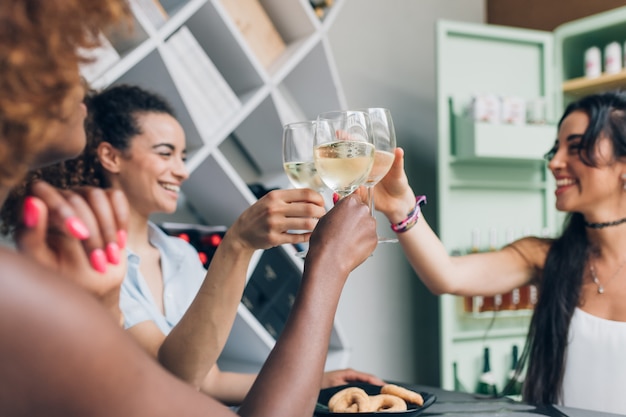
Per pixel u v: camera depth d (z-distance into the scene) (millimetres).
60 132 629
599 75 3107
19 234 620
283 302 2449
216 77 2383
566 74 3297
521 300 3020
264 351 2379
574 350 1781
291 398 692
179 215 2631
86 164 1881
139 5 2100
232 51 2445
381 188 1602
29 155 556
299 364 712
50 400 487
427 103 3541
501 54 3234
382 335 3293
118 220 662
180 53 2293
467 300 3008
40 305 478
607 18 2998
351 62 3279
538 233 3291
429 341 3449
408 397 1225
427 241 1762
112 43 2076
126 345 531
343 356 2609
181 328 1249
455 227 3088
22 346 470
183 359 1246
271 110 2572
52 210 622
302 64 2738
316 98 2811
